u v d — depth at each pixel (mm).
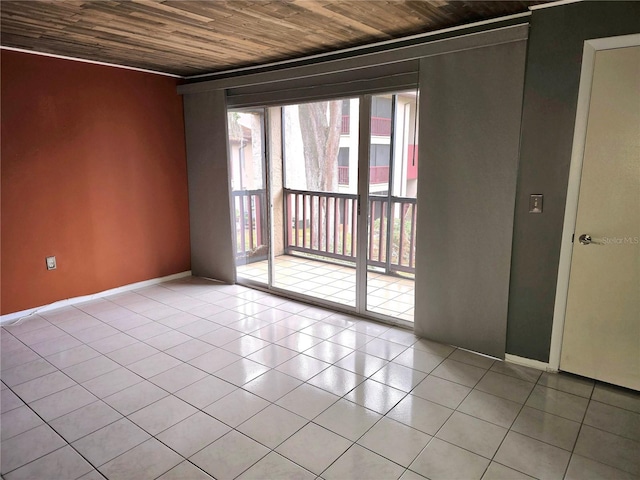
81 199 4008
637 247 2420
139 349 3152
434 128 3000
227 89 4273
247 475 1929
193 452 2078
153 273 4668
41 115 3666
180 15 2578
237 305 4047
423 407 2424
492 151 2777
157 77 4418
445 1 2346
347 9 2461
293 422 2301
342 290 4590
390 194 4742
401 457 2035
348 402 2479
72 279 4043
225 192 4477
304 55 3584
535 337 2824
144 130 4379
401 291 4539
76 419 2334
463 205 2953
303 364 2922
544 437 2166
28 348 3166
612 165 2420
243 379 2732
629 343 2521
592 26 2354
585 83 2418
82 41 3191
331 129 5465
